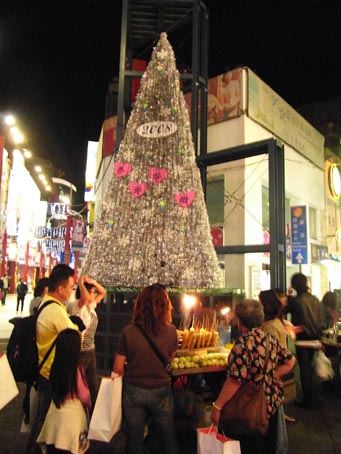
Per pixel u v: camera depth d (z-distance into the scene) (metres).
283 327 4.41
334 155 20.61
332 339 7.02
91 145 25.25
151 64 9.73
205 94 12.19
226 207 12.83
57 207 28.28
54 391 3.23
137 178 8.87
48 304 3.68
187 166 9.04
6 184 26.50
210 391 5.11
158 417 3.37
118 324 7.42
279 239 9.27
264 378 3.04
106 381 3.29
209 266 8.53
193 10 11.38
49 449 3.21
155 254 8.34
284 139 15.05
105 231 8.74
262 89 13.80
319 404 6.25
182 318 6.62
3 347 9.40
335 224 19.83
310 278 16.95
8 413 5.52
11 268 35.19
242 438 2.94
